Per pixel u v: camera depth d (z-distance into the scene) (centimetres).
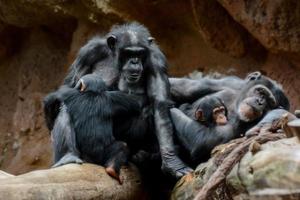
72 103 1783
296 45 2195
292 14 2162
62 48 2953
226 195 1434
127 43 1822
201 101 1772
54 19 2791
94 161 1758
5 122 3041
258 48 2427
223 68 2511
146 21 2542
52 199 1495
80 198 1562
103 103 1788
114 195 1661
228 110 1806
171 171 1769
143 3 2486
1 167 2959
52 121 1816
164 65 1884
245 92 1759
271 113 1638
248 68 2455
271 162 1256
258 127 1564
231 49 2445
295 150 1259
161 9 2508
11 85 3069
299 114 1487
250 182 1341
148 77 1867
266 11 2197
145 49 1833
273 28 2198
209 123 1758
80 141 1759
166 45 2594
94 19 2573
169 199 1755
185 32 2578
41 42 2981
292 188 1188
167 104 1839
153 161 1859
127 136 1858
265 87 1725
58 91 1820
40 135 2898
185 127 1795
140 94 1866
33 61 2986
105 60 1902
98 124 1764
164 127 1812
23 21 2839
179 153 1822
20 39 3044
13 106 3050
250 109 1703
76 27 2789
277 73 2380
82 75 1902
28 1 2661
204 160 1770
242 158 1417
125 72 1812
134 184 1741
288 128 1409
